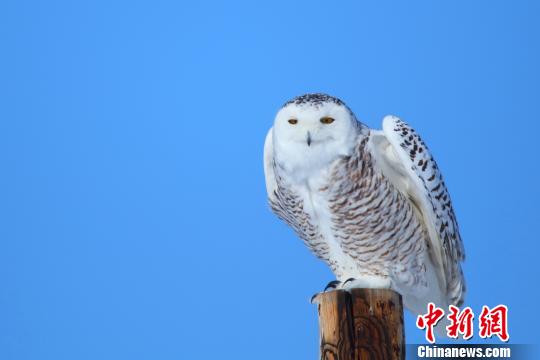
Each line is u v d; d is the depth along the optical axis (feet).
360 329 23.06
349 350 22.97
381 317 23.15
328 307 23.44
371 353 22.89
